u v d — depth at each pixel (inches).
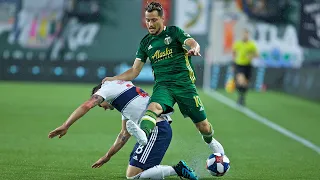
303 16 2513.5
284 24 2532.0
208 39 2513.5
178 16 2519.7
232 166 969.5
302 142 1262.3
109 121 1508.4
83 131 1333.7
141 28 2608.3
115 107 788.0
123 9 2610.7
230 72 2490.2
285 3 2527.1
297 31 2524.6
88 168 916.0
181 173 772.0
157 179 773.3
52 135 727.1
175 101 818.2
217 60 2506.2
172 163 981.8
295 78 2354.8
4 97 1989.4
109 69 2578.7
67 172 881.5
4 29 2588.6
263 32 2529.5
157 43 819.4
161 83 816.9
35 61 2576.3
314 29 2496.3
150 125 747.4
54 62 2576.3
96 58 2588.6
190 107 816.9
